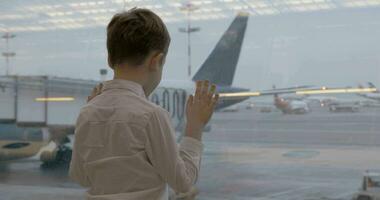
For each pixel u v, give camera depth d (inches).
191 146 37.0
